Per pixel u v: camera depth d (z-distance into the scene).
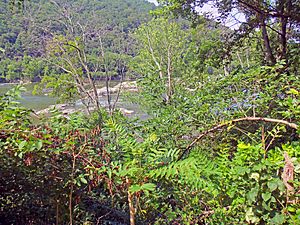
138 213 2.41
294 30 7.05
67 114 2.72
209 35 8.28
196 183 1.99
